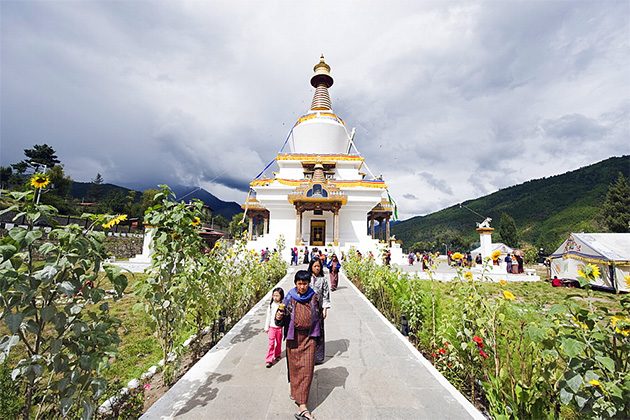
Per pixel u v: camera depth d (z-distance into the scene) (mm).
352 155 35125
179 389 4621
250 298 10250
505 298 4422
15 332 2482
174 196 5285
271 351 5551
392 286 9047
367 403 4289
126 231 43812
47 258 2818
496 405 3887
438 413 4055
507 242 59031
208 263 6012
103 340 2973
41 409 3004
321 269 6438
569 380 2998
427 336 6539
